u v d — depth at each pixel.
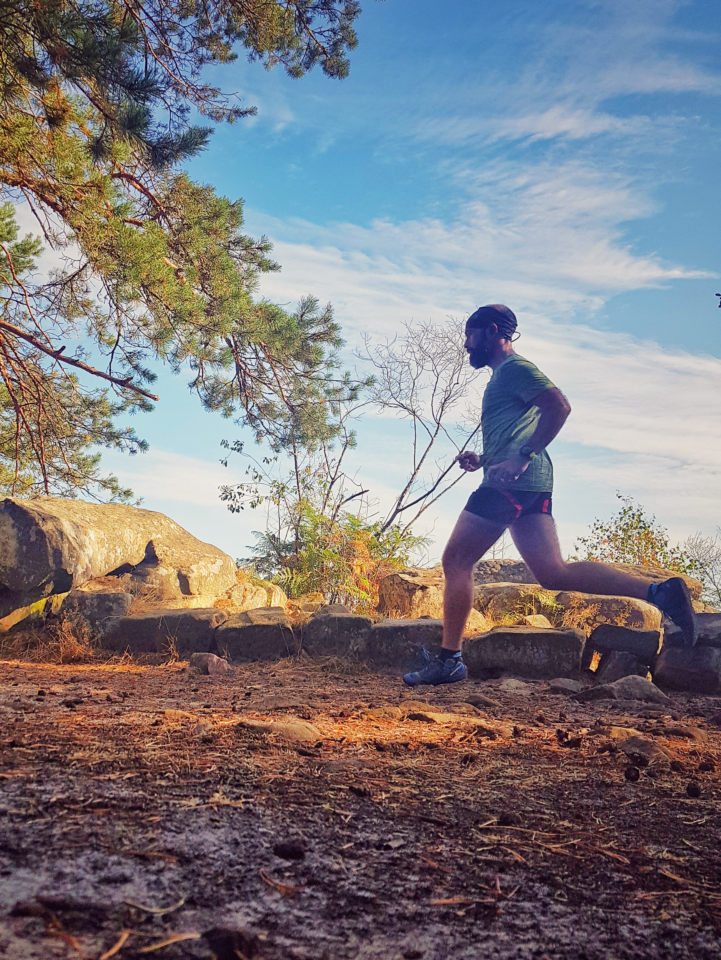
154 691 3.81
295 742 2.41
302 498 10.82
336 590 9.29
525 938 1.19
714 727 3.45
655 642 5.16
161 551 7.38
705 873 1.51
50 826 1.42
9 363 10.30
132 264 7.57
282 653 5.66
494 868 1.46
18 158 7.05
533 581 9.72
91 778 1.76
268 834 1.51
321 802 1.75
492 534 4.12
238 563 11.26
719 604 11.79
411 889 1.33
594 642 5.27
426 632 5.52
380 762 2.23
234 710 3.12
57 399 11.54
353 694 4.08
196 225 8.90
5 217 9.52
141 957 1.00
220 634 5.71
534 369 3.94
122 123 6.59
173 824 1.50
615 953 1.16
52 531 6.03
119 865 1.28
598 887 1.41
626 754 2.54
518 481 4.00
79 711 2.78
